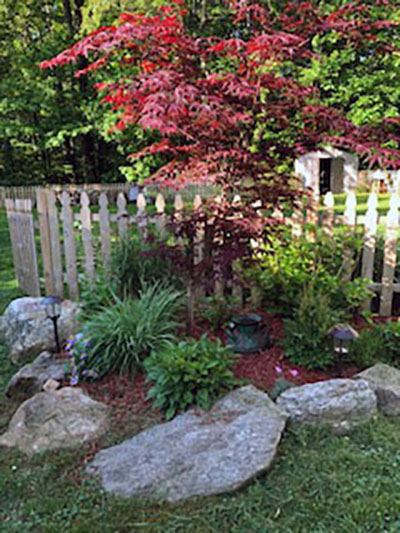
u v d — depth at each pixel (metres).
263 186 3.55
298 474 2.33
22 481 2.35
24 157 18.58
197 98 2.97
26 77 14.33
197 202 4.47
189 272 3.63
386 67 13.67
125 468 2.36
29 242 5.16
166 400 2.90
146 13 3.80
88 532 2.02
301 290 3.83
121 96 3.42
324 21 3.42
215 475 2.27
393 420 2.81
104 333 3.38
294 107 3.40
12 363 3.81
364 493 2.18
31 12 15.88
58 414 2.78
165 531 2.02
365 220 4.29
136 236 4.63
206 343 3.18
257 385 3.09
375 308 4.56
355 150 3.12
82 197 4.71
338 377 3.18
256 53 3.12
